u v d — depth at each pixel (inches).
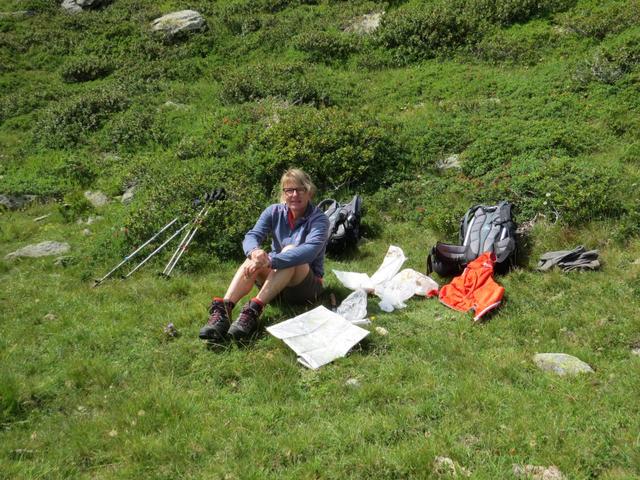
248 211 313.9
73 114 518.9
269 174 365.4
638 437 140.0
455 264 256.2
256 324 207.5
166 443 148.9
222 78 567.5
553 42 517.0
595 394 160.9
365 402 166.1
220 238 300.5
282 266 207.2
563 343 192.5
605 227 272.2
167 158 421.4
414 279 239.9
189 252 294.4
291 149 363.3
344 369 182.7
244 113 443.8
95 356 202.2
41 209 405.4
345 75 549.3
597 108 389.4
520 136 364.8
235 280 208.8
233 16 693.3
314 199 347.3
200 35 667.4
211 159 388.2
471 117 403.9
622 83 408.2
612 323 202.1
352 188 357.1
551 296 229.3
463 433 148.4
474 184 329.4
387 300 227.9
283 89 508.4
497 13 564.4
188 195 334.6
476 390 164.4
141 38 680.4
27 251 325.7
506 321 209.5
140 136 474.3
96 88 577.3
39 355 206.4
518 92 438.3
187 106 521.7
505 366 176.9
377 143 370.9
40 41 706.8
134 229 312.3
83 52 681.0
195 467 142.9
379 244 300.5
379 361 187.0
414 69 534.3
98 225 360.5
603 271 242.2
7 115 568.4
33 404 175.3
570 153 345.1
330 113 408.2
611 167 313.0
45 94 596.7
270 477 136.6
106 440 154.0
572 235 271.7
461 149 374.3
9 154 493.7
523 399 159.2
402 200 337.4
